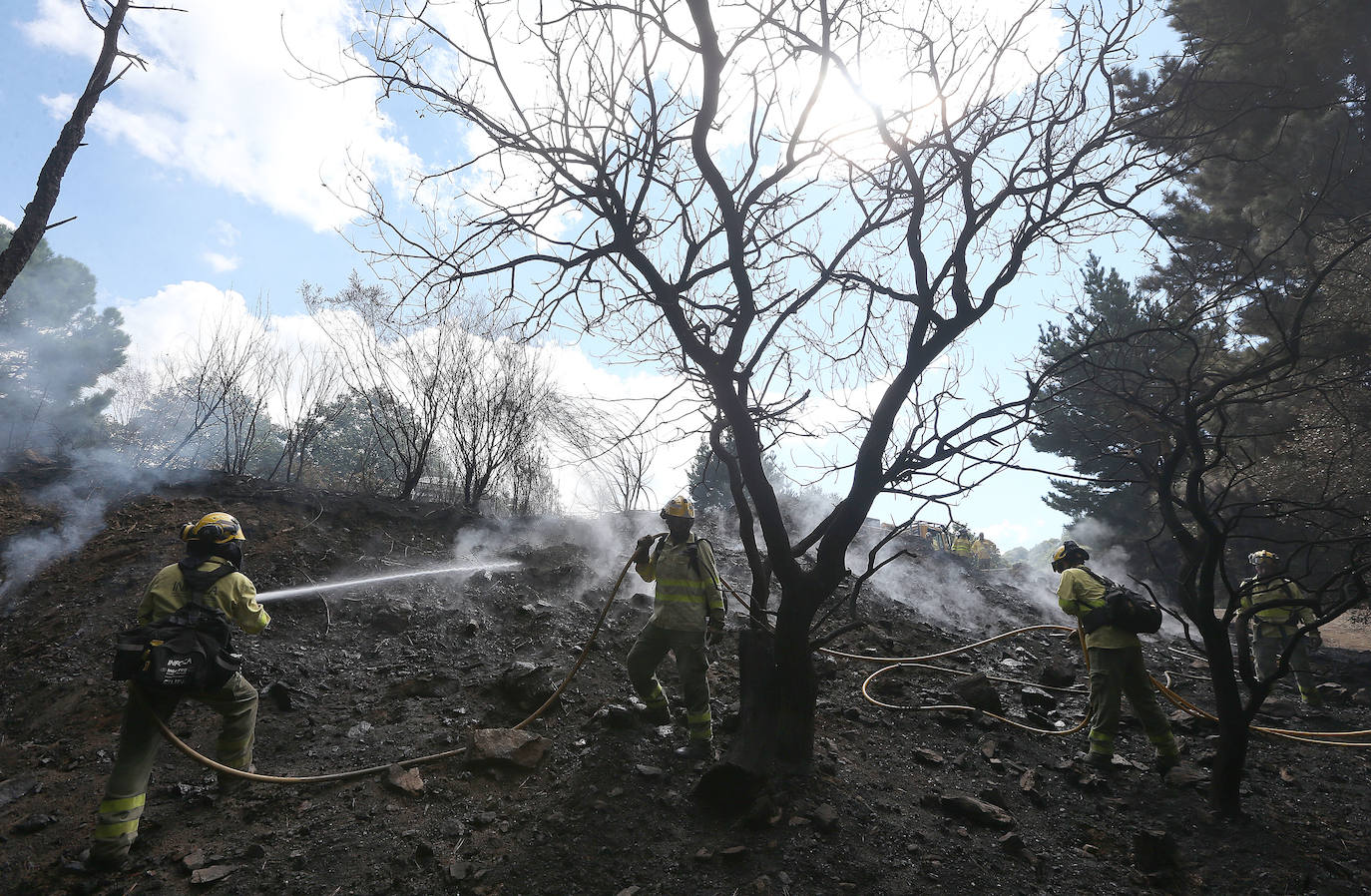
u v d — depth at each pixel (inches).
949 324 177.3
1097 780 199.6
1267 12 366.6
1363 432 357.4
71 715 196.9
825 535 187.8
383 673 225.5
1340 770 225.0
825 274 175.3
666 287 178.7
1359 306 300.7
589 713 205.2
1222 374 196.7
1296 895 156.1
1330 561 307.3
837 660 277.1
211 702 161.5
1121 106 178.4
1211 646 193.6
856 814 166.1
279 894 133.0
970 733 226.4
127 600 249.3
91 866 139.3
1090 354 206.1
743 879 142.1
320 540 299.4
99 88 195.0
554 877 139.9
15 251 179.6
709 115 165.5
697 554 190.9
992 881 151.3
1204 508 196.9
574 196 176.7
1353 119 373.4
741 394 184.9
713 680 237.3
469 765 175.2
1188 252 261.9
